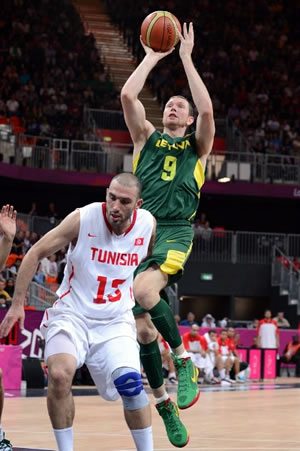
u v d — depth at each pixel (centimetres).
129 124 563
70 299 445
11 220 475
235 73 3184
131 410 441
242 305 2942
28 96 2714
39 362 1415
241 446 631
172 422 530
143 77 561
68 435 423
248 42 3341
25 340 1459
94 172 2478
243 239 2514
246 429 772
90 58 3083
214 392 1427
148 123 569
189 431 751
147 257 472
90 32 3334
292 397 1290
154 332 538
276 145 2814
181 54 573
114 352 437
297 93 3175
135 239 449
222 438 691
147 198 554
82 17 3416
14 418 865
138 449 445
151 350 534
